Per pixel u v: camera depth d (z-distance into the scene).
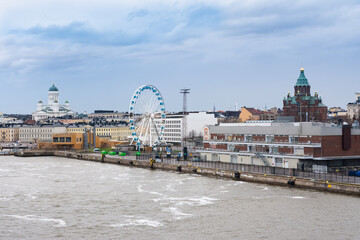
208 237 101.44
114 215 120.56
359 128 187.62
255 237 101.00
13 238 102.38
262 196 138.50
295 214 117.56
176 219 115.88
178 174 193.88
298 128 177.38
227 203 131.38
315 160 173.00
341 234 102.19
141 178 182.25
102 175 193.12
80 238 101.81
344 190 136.00
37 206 131.62
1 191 153.75
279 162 180.62
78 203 135.00
